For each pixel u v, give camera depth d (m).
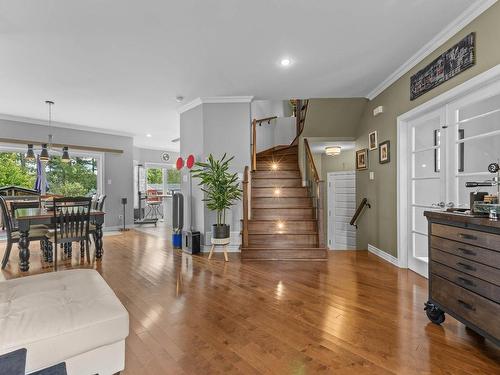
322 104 4.78
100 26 2.58
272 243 4.36
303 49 3.03
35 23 2.52
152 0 2.23
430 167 3.15
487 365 1.63
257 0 2.25
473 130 2.53
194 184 4.82
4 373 0.98
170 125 6.47
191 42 2.88
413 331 2.02
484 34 2.27
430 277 2.16
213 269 3.59
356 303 2.52
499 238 1.56
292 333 2.00
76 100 4.65
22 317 1.30
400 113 3.59
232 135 4.67
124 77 3.75
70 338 1.26
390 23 2.56
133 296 2.69
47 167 6.23
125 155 7.37
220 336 1.96
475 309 1.72
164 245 5.15
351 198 6.24
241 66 3.44
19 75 3.64
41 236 3.77
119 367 1.45
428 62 3.01
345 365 1.63
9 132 5.60
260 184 5.56
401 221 3.60
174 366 1.63
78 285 1.71
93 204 5.50
